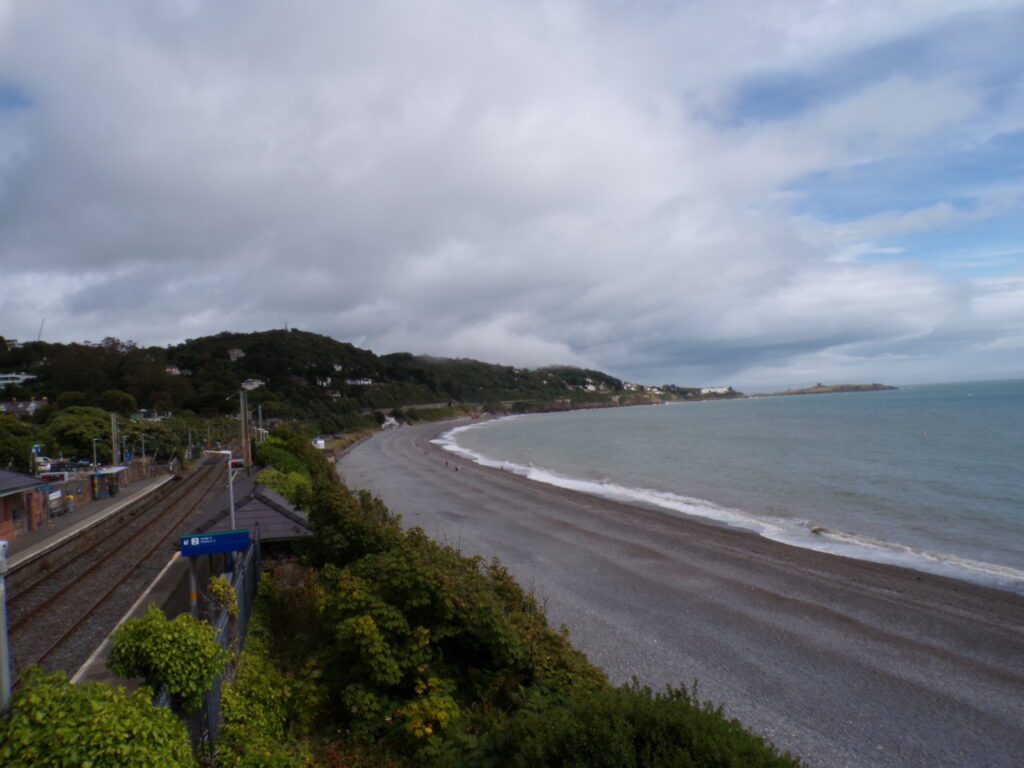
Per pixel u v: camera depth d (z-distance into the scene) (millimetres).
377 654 10734
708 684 14906
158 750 5141
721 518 35000
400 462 71625
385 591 12203
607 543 28938
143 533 28891
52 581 20797
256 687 10148
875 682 15023
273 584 16906
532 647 11828
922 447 63250
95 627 16062
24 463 44781
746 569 24469
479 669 11930
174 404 109562
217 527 19906
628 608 20109
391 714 10383
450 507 39375
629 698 7406
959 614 19453
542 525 33250
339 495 18422
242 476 41125
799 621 18938
